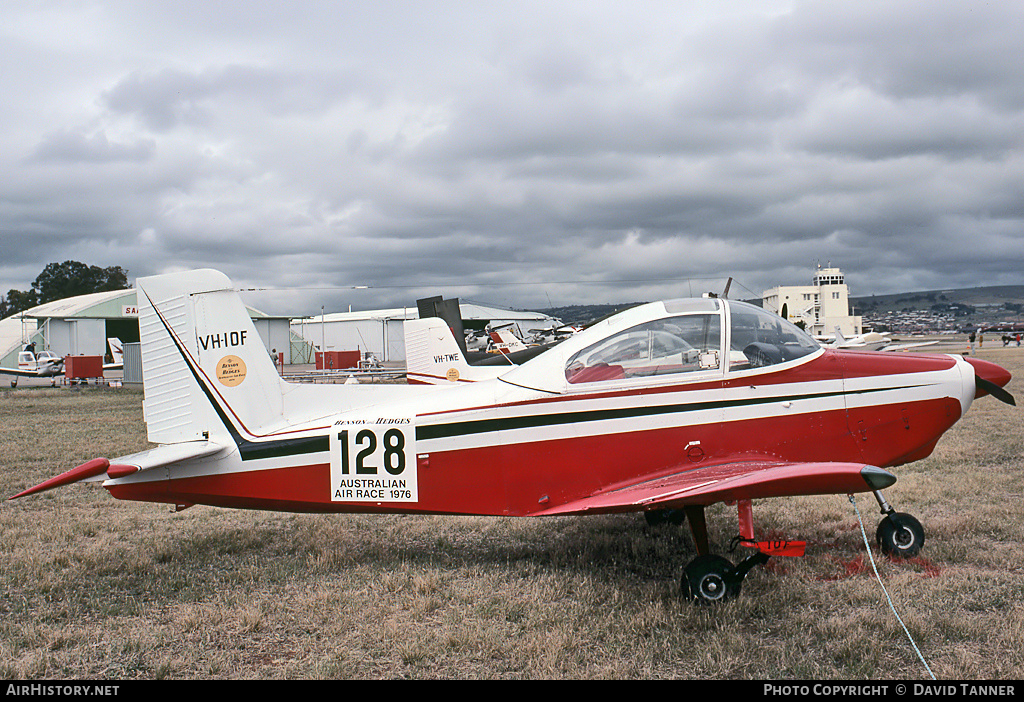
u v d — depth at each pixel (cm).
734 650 354
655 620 391
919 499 640
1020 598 407
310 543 561
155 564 522
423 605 418
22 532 600
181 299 540
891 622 374
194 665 356
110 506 711
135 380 3108
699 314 495
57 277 9738
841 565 480
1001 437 984
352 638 383
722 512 626
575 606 413
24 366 4025
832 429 492
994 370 550
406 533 594
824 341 3056
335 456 516
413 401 517
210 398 536
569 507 468
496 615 409
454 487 498
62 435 1262
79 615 424
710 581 413
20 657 365
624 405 485
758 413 486
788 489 395
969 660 335
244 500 527
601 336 494
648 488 448
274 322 5156
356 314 7194
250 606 425
